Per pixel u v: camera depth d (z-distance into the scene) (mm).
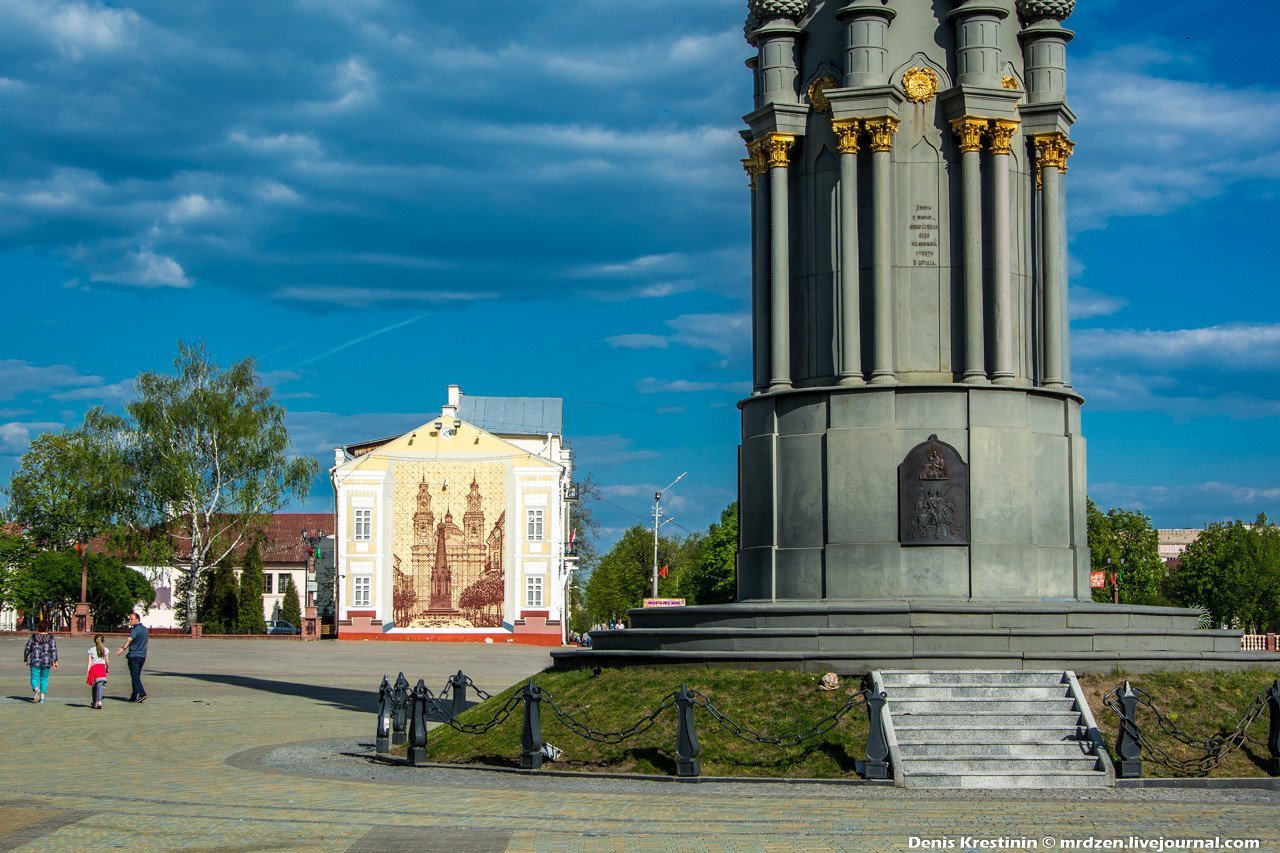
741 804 19234
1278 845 16312
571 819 17969
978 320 28266
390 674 53531
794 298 29578
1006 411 27969
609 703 24234
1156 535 108562
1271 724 21875
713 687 23922
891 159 28766
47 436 107000
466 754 23969
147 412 87188
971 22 28797
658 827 17359
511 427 109688
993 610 25391
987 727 22281
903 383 28047
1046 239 29406
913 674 23469
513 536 91625
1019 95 28688
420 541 91562
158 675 51312
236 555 97750
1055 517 28734
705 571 106875
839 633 24500
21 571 103250
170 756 25797
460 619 91125
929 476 27453
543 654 71062
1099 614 25750
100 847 16109
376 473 91812
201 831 17141
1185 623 27047
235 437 88000
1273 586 113562
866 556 27469
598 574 129375
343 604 90688
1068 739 22172
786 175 29672
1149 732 22500
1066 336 29875
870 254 28578
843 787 20797
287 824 17641
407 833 16938
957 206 28797
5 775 22859
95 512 86750
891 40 29125
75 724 32469
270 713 36031
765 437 29031
